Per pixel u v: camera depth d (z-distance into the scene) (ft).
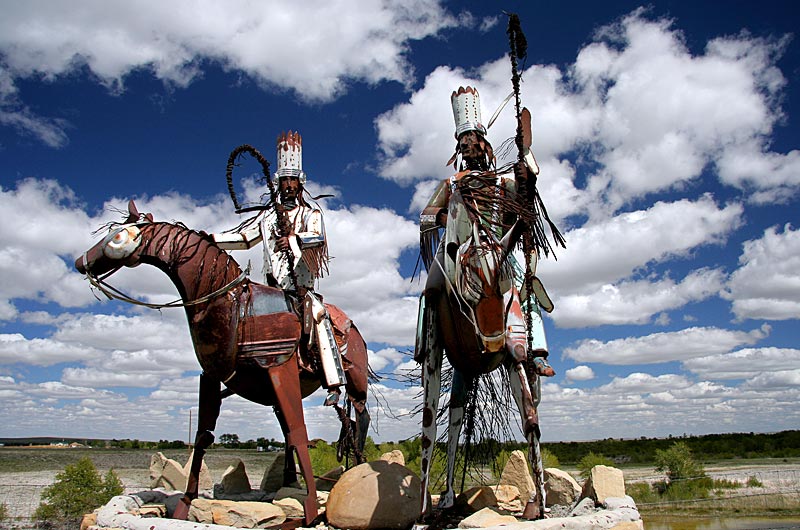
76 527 38.86
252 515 17.85
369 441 44.78
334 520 17.06
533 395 16.10
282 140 23.82
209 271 18.40
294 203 23.38
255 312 19.13
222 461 74.38
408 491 17.28
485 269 14.67
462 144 18.53
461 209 15.05
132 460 86.69
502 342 15.38
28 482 56.03
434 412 17.07
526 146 15.66
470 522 16.06
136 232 17.90
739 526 49.42
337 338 24.04
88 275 17.75
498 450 20.44
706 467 107.76
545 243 15.61
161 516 19.63
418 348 17.84
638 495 60.85
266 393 20.02
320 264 22.45
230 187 21.89
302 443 18.44
